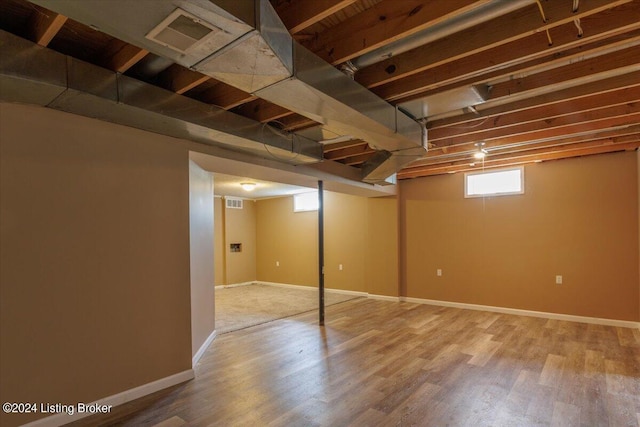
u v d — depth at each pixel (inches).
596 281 194.1
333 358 141.3
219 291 310.8
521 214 217.2
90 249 98.7
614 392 110.8
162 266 115.8
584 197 198.2
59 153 93.4
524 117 130.7
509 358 140.2
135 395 107.3
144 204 111.3
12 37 70.8
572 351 148.1
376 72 97.2
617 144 171.6
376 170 176.9
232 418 96.5
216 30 54.7
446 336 170.4
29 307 87.7
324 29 83.9
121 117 95.6
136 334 108.3
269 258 352.2
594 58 92.2
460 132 143.8
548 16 70.7
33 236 88.6
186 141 122.5
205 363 136.7
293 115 131.0
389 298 264.2
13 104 85.7
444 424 93.4
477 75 94.7
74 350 95.0
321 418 96.4
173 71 98.4
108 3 47.5
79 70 80.2
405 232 263.0
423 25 69.4
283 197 340.5
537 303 210.8
